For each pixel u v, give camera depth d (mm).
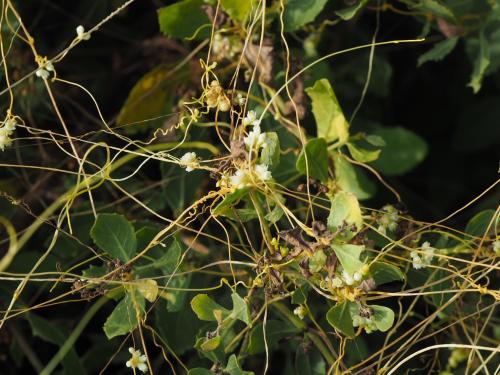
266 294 671
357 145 798
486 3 785
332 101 707
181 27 747
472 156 901
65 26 827
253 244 760
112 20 836
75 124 817
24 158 794
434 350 756
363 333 763
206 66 708
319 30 796
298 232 644
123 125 759
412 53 890
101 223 680
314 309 732
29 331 790
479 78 783
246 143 660
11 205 774
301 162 692
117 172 793
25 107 796
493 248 707
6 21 761
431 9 778
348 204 634
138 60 836
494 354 705
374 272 659
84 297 690
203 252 749
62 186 784
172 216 797
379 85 847
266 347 672
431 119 910
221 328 681
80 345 799
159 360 772
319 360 710
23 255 752
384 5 791
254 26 745
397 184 857
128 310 675
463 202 884
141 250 705
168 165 763
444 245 712
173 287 699
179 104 750
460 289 694
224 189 676
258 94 764
